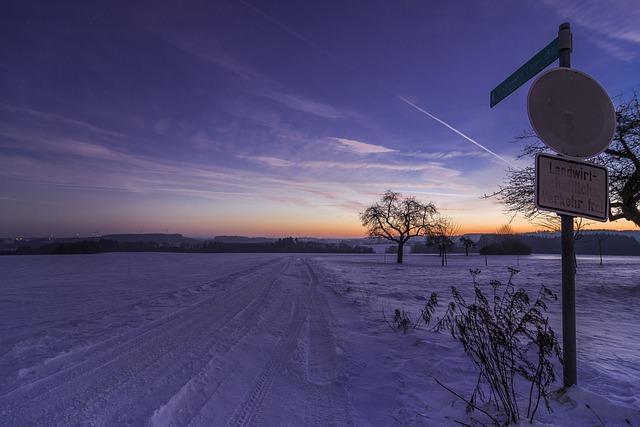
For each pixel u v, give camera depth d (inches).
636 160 513.3
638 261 1873.8
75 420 141.3
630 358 207.2
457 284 729.0
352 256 3021.7
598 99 140.3
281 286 638.5
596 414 123.0
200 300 460.4
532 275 962.1
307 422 141.9
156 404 155.3
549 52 142.9
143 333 284.4
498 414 131.5
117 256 1918.1
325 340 268.7
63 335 276.5
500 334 138.6
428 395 159.2
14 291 544.1
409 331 276.2
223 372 197.2
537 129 133.0
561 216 143.5
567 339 142.4
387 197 1907.0
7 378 185.2
